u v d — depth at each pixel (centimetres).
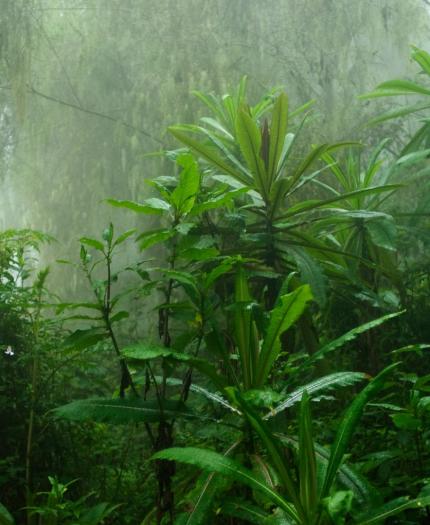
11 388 257
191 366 173
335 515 118
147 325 555
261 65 694
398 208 390
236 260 177
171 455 134
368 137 509
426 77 600
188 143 282
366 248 336
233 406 171
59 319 251
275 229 286
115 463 283
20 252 267
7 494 245
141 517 240
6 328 262
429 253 384
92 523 183
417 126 595
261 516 142
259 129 277
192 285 169
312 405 295
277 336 166
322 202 282
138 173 655
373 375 308
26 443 253
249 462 163
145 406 166
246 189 179
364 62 698
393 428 248
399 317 319
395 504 129
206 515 144
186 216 188
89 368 270
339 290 315
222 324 242
